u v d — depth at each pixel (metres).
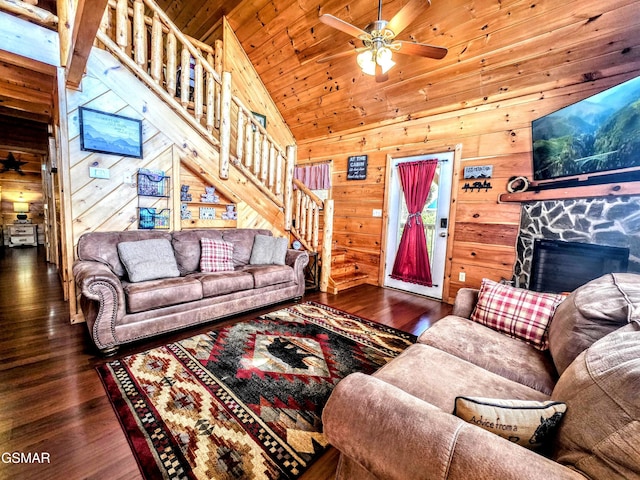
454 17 2.91
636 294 1.23
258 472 1.29
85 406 1.65
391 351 2.44
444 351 1.61
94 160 2.84
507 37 2.87
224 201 3.93
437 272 4.05
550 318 1.71
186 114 3.35
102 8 1.61
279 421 1.59
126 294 2.32
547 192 2.91
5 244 7.26
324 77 4.31
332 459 1.38
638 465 0.59
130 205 3.07
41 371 1.97
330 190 5.33
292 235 4.48
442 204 3.97
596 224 2.54
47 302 3.27
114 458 1.32
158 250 2.87
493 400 0.85
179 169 3.39
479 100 3.51
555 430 0.82
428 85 3.66
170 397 1.74
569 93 2.90
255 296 3.17
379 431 0.82
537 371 1.43
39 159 7.54
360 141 4.84
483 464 0.67
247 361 2.17
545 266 3.00
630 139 2.09
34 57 2.68
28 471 1.25
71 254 2.74
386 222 4.55
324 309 3.42
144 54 3.05
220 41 4.52
